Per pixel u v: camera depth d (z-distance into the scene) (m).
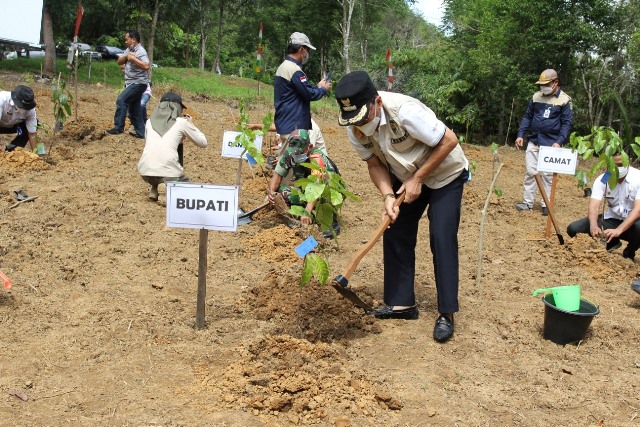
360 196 8.84
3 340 3.88
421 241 6.85
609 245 6.85
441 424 3.30
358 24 42.12
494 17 20.69
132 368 3.65
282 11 43.62
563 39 18.25
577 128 19.75
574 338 4.38
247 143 5.90
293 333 4.25
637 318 4.95
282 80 6.96
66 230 6.19
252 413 3.23
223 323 4.33
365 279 5.53
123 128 10.99
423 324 4.65
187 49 40.16
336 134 14.23
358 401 3.39
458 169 4.31
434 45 26.61
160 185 7.55
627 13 17.94
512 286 5.57
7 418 3.07
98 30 41.78
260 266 5.66
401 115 3.86
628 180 6.50
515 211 8.90
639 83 17.84
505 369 4.00
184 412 3.21
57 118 9.12
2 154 8.34
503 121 21.98
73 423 3.07
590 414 3.50
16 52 28.03
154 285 4.97
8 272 4.96
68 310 4.41
